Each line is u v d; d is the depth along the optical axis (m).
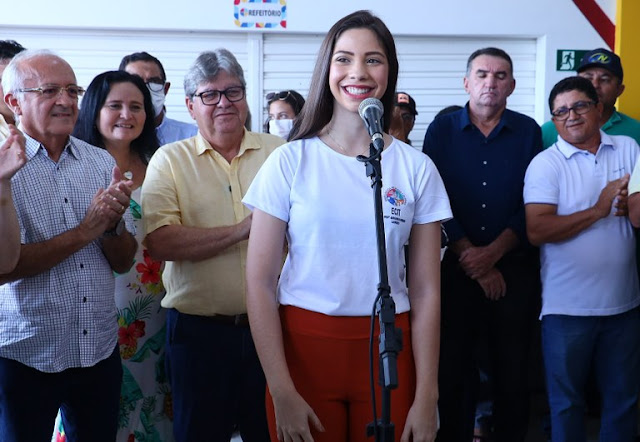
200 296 2.83
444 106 5.77
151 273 3.14
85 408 2.60
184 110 5.59
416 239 2.18
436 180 2.18
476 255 3.43
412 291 2.17
